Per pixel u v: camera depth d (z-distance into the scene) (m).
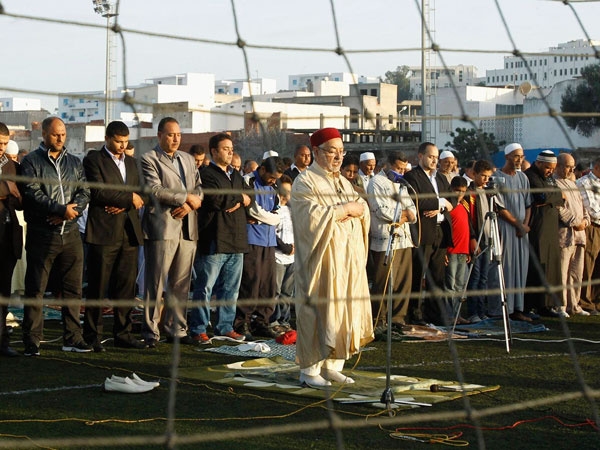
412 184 8.97
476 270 10.05
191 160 7.93
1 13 3.49
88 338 7.70
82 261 7.59
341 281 6.14
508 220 10.05
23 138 36.00
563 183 10.57
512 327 9.69
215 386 6.29
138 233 7.80
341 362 6.44
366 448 4.71
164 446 4.67
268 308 9.03
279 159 9.27
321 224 6.07
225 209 8.20
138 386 6.03
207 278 8.27
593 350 8.22
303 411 5.54
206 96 63.78
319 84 67.62
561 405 5.83
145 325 8.01
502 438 4.98
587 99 31.25
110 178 7.47
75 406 5.55
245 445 4.72
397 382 6.36
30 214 7.25
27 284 7.38
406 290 9.06
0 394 5.86
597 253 11.20
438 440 4.88
